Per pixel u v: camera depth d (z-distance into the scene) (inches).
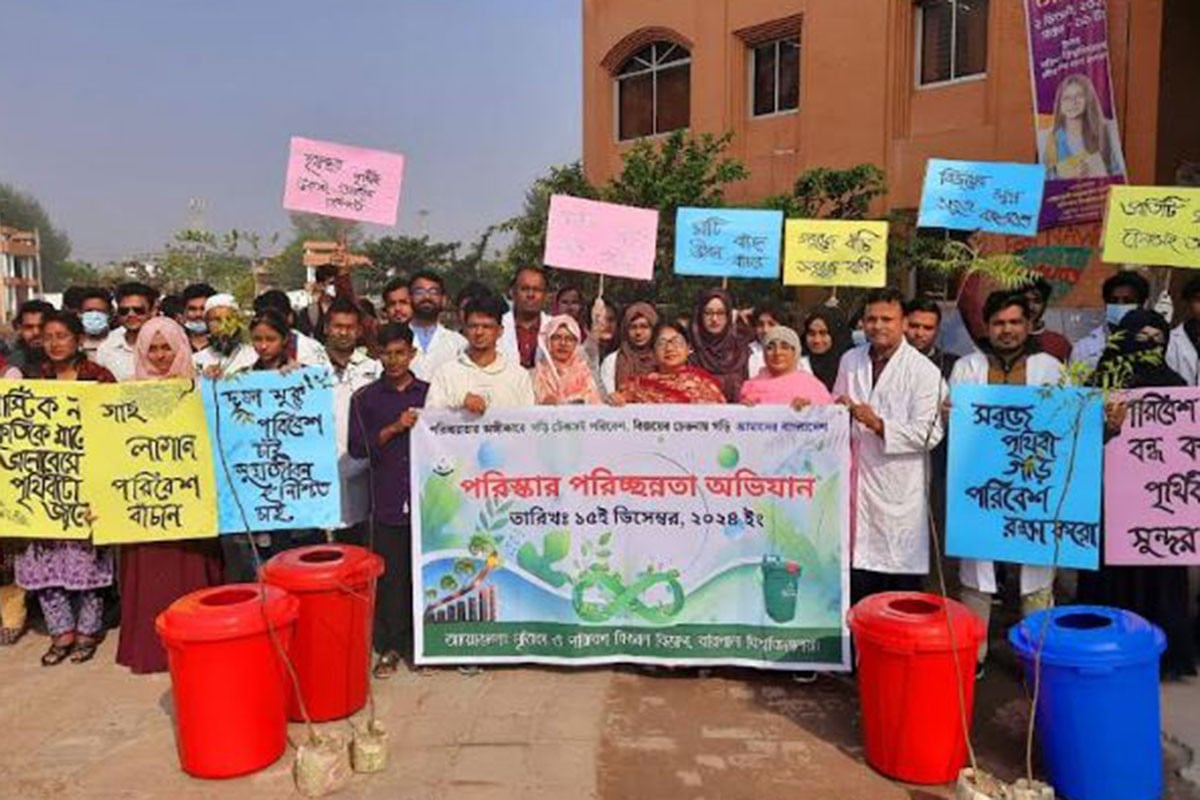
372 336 255.0
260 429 193.5
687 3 665.6
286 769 161.3
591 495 195.3
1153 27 416.5
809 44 597.6
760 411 189.6
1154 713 146.9
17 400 197.5
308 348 226.4
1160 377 196.5
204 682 154.8
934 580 212.4
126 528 195.5
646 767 160.7
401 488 200.2
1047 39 441.1
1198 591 228.2
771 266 270.2
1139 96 423.5
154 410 193.2
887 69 558.9
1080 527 169.5
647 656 196.4
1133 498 179.0
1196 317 224.4
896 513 188.2
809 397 202.7
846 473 187.8
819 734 172.7
